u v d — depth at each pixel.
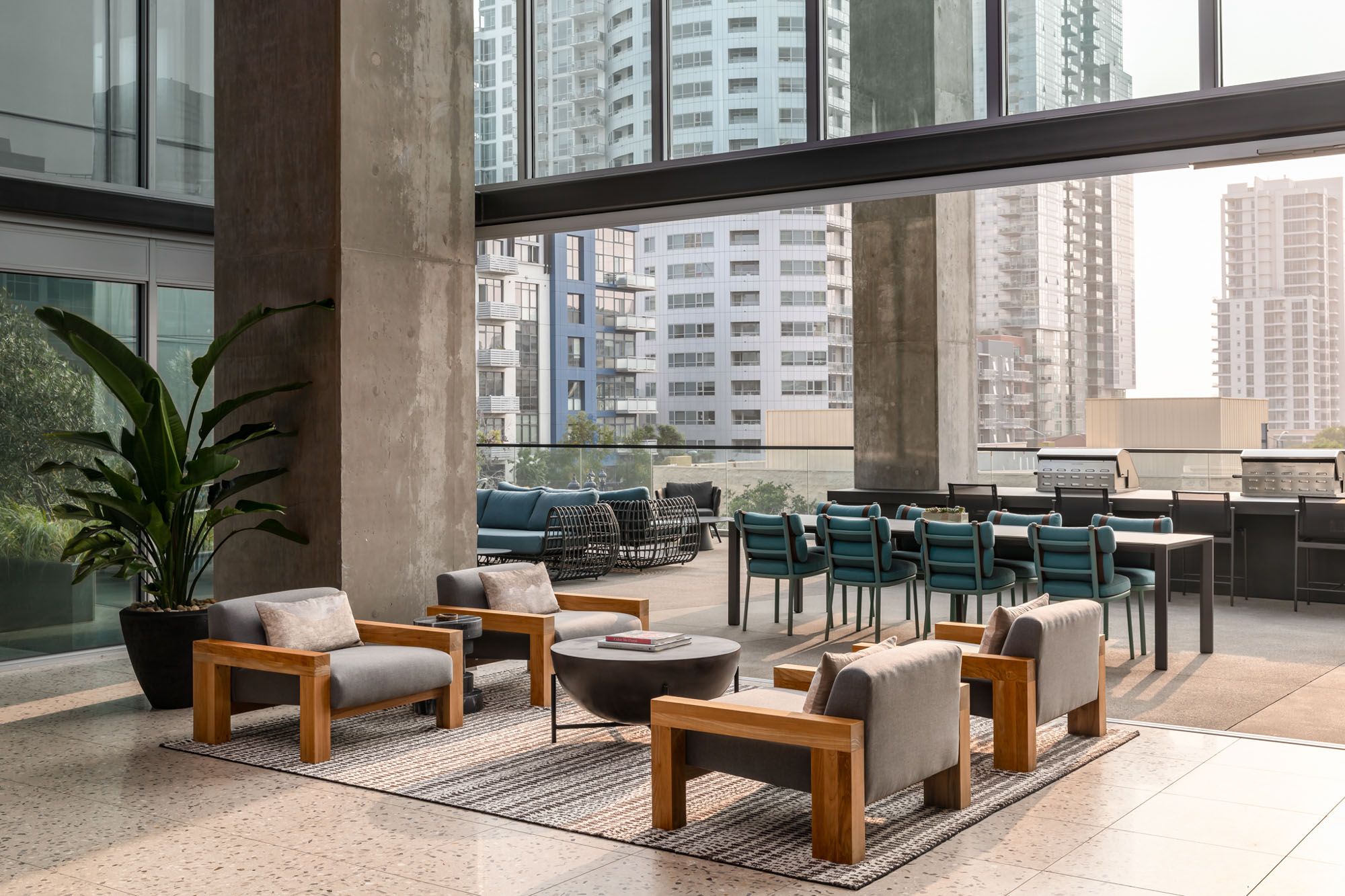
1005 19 7.23
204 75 8.60
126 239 7.83
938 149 6.62
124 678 7.00
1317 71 6.66
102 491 7.16
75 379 7.67
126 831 4.14
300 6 6.85
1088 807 4.34
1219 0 6.56
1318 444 39.06
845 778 3.72
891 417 11.74
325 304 6.64
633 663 4.94
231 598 7.21
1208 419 19.69
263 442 7.01
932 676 4.09
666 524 12.75
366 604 6.85
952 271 11.76
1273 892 3.49
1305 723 5.65
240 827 4.18
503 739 5.48
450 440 7.44
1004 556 9.06
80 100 7.80
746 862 3.76
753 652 7.72
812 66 8.04
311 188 6.82
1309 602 9.80
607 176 7.77
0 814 4.36
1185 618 8.98
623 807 4.39
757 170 7.23
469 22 7.61
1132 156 6.19
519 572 6.80
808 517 9.53
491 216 8.23
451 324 7.46
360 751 5.25
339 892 3.54
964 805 4.32
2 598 7.33
